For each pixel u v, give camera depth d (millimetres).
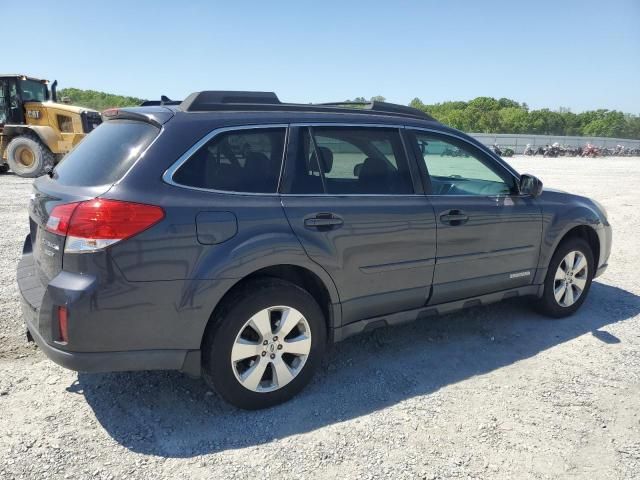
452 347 4285
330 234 3373
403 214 3713
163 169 2932
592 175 22547
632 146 61844
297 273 3500
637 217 10695
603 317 5016
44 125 16141
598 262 5203
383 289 3715
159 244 2824
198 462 2762
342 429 3096
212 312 3029
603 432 3121
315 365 3465
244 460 2791
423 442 2984
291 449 2895
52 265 2863
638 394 3562
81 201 2779
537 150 49844
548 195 4773
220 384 3104
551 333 4602
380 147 3809
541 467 2797
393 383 3662
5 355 3859
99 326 2756
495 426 3154
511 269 4449
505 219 4293
